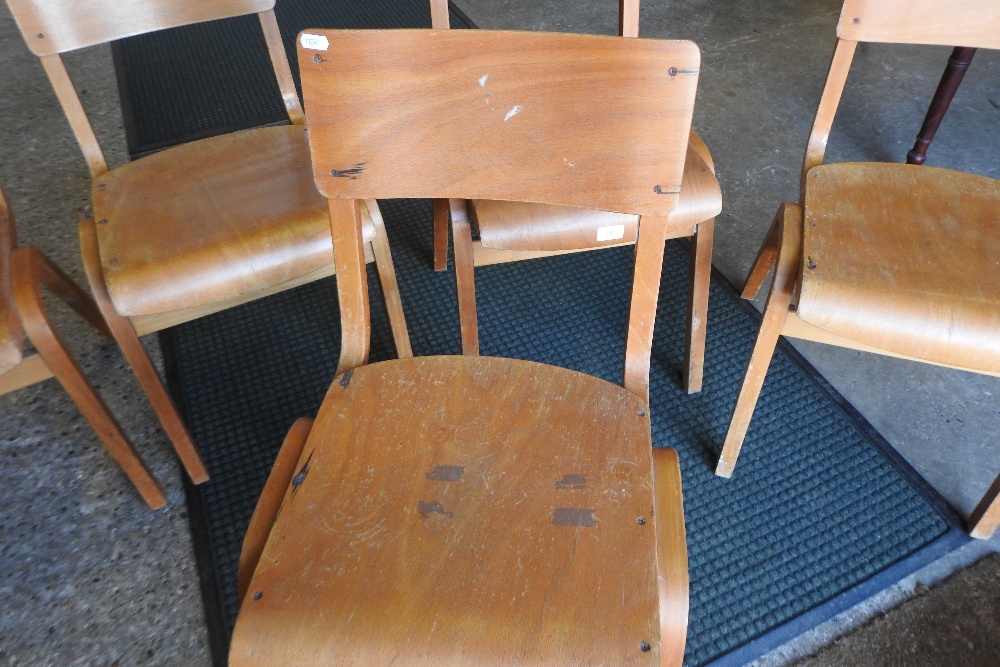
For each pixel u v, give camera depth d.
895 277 0.97
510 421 0.83
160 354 1.58
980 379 1.51
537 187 0.83
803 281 0.97
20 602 1.19
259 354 1.58
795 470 1.35
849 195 1.12
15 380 1.05
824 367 1.54
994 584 1.19
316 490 0.76
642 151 0.79
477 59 0.76
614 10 2.73
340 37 0.75
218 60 2.50
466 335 1.33
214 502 1.31
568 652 0.64
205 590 1.20
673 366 1.54
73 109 1.20
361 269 0.88
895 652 1.12
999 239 1.03
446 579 0.69
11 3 1.07
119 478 1.36
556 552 0.71
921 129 1.89
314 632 0.66
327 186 0.83
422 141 0.81
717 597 1.18
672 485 0.77
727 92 2.30
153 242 1.09
